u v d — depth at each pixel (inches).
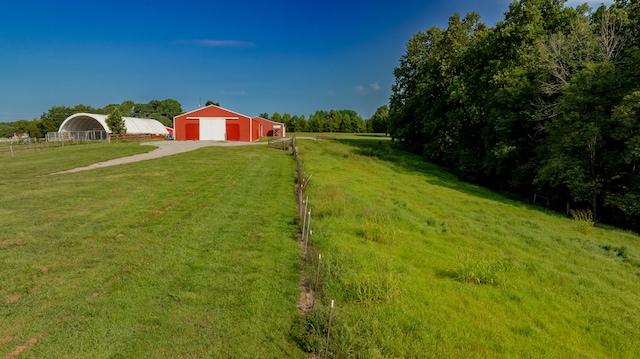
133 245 322.7
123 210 439.2
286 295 251.1
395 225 462.0
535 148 870.4
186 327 205.6
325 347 191.0
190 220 409.1
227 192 572.4
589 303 287.9
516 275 336.2
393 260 337.7
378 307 243.9
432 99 1491.1
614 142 706.8
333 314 216.7
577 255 426.0
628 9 822.5
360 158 1291.8
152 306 224.5
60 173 722.8
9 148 1408.7
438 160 1392.7
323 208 489.1
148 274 265.9
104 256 294.4
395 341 208.8
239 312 224.8
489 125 1032.2
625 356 222.4
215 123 1836.9
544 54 828.6
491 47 1090.1
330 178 757.3
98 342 187.3
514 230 521.3
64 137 2139.5
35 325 197.3
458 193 855.7
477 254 380.8
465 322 240.8
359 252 342.0
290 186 642.8
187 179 676.1
